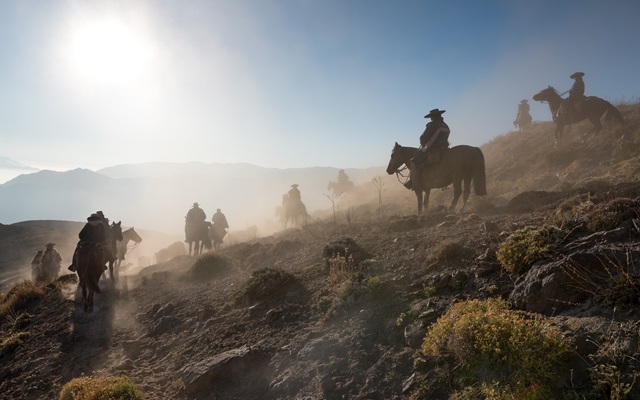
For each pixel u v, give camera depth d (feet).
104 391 19.80
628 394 11.25
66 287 45.52
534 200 35.32
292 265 35.24
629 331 12.89
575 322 14.30
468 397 13.85
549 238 18.85
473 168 38.22
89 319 34.91
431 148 38.96
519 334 13.60
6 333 35.94
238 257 48.70
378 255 29.09
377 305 21.90
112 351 28.14
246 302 29.22
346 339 20.12
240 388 19.66
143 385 22.08
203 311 29.48
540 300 16.08
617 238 17.11
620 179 40.04
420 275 23.24
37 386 25.25
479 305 16.71
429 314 18.72
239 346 23.39
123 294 41.16
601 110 60.80
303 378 18.58
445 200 62.54
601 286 15.01
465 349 14.82
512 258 18.99
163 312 32.60
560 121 64.18
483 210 37.17
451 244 24.18
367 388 16.62
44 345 30.89
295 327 23.57
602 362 12.44
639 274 14.42
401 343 18.43
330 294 25.61
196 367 21.29
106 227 46.01
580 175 51.65
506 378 13.37
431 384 15.24
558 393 12.44
